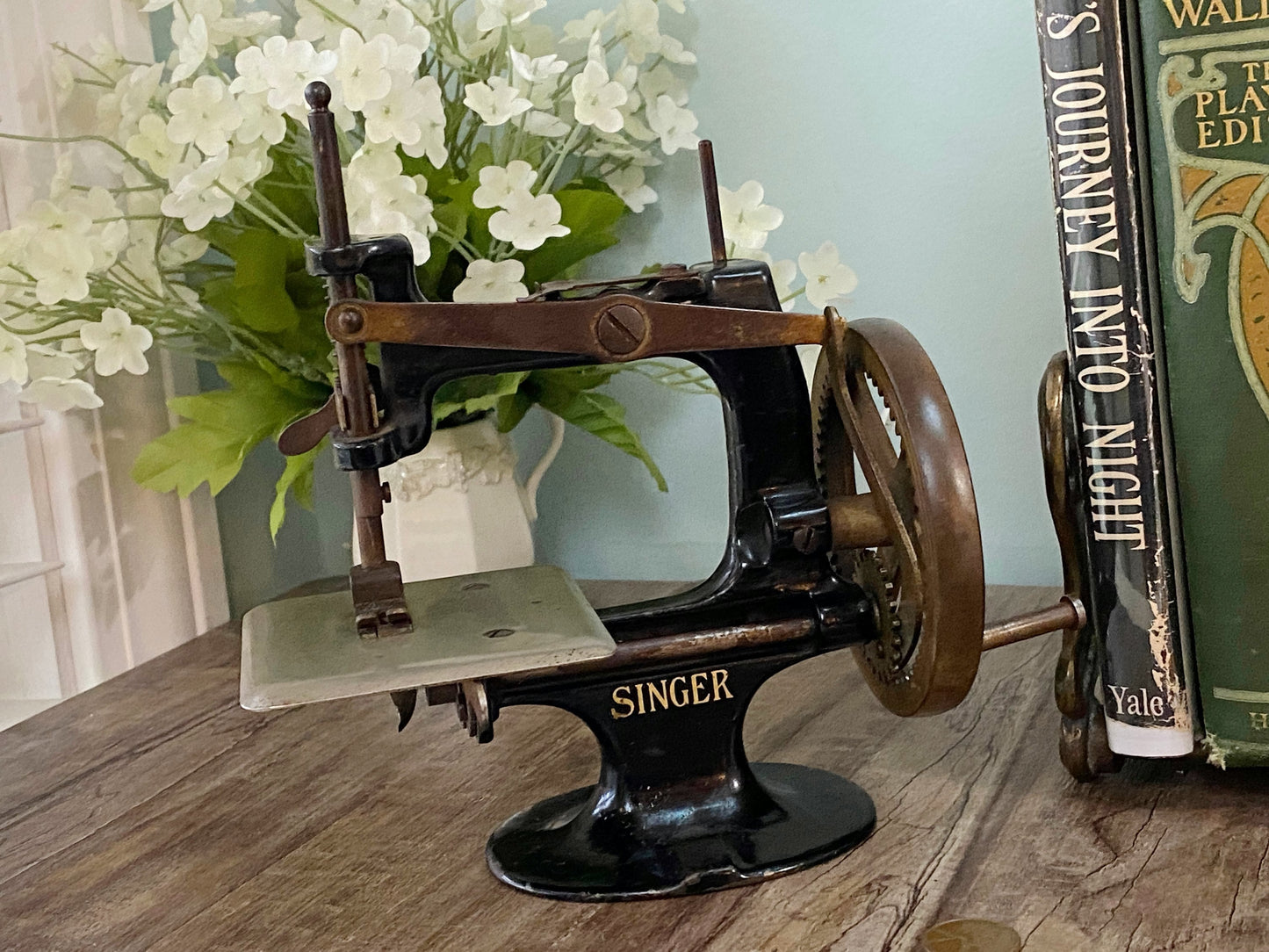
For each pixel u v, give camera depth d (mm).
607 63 1196
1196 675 713
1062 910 603
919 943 583
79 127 1217
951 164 1100
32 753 941
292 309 1048
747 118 1158
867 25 1105
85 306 1070
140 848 765
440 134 969
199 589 1327
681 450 1247
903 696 676
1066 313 701
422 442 653
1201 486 687
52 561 1247
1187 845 657
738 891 651
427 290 1069
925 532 618
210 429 1081
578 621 639
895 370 635
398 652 610
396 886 689
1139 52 670
